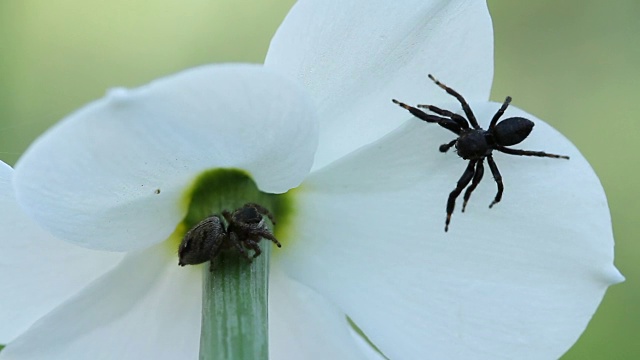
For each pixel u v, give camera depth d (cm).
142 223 16
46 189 15
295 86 15
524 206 16
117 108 15
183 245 16
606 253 16
